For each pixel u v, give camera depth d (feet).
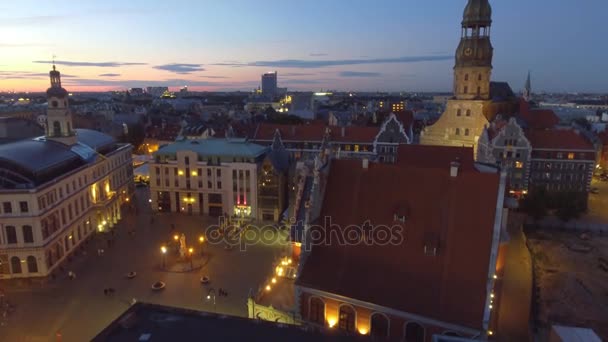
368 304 134.00
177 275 240.53
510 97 513.86
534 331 186.50
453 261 134.41
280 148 385.29
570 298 221.46
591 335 82.58
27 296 216.74
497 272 170.19
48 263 236.02
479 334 121.29
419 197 146.72
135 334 89.35
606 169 523.70
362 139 415.44
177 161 348.79
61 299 213.87
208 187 347.97
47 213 236.22
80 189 281.95
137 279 235.81
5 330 185.26
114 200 330.75
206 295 217.56
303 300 145.48
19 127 415.03
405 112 498.28
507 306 201.57
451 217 140.15
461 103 386.32
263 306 154.71
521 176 361.71
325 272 144.36
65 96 298.56
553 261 273.33
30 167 237.86
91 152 313.94
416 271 136.67
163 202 359.25
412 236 142.20
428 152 250.57
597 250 291.38
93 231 299.17
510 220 325.42
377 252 143.64
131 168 386.11
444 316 125.59
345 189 156.97
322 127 432.25
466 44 379.35
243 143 360.07
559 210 330.34
